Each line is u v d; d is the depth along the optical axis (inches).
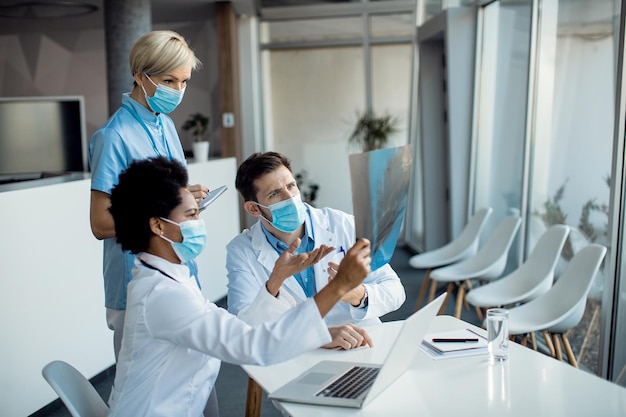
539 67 185.8
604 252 135.3
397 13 372.2
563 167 172.1
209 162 238.5
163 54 99.7
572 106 165.9
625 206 138.3
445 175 297.3
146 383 71.0
